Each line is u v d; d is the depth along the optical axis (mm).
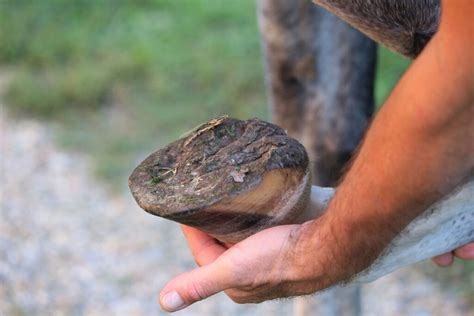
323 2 1086
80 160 3455
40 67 4156
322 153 1540
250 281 1066
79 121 3719
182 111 3697
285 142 1030
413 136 903
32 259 2896
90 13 4539
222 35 4207
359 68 1516
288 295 1091
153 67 3994
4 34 4332
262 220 1050
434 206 991
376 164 936
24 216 3119
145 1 4613
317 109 1528
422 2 1075
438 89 878
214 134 1053
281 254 1047
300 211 1058
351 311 1838
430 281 2719
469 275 2697
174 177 1025
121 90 3881
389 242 989
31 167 3416
